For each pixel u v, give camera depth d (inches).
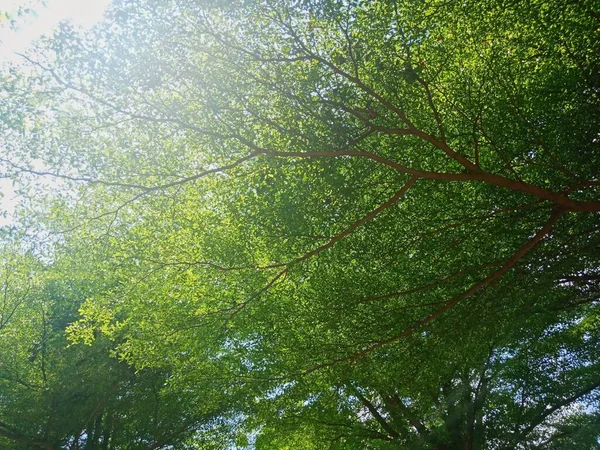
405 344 459.2
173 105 362.0
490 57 389.7
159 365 561.6
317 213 404.2
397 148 386.9
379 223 417.7
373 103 362.3
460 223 391.2
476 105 388.8
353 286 456.1
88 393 733.9
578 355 629.0
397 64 347.6
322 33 359.9
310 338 505.7
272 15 345.4
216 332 518.0
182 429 774.5
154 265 473.1
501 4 356.5
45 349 745.0
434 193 425.1
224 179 424.5
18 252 604.7
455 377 638.5
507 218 409.1
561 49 382.9
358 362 480.7
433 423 668.7
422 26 357.7
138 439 795.4
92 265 494.3
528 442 633.0
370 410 684.1
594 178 395.2
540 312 491.2
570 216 413.7
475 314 433.4
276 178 382.6
